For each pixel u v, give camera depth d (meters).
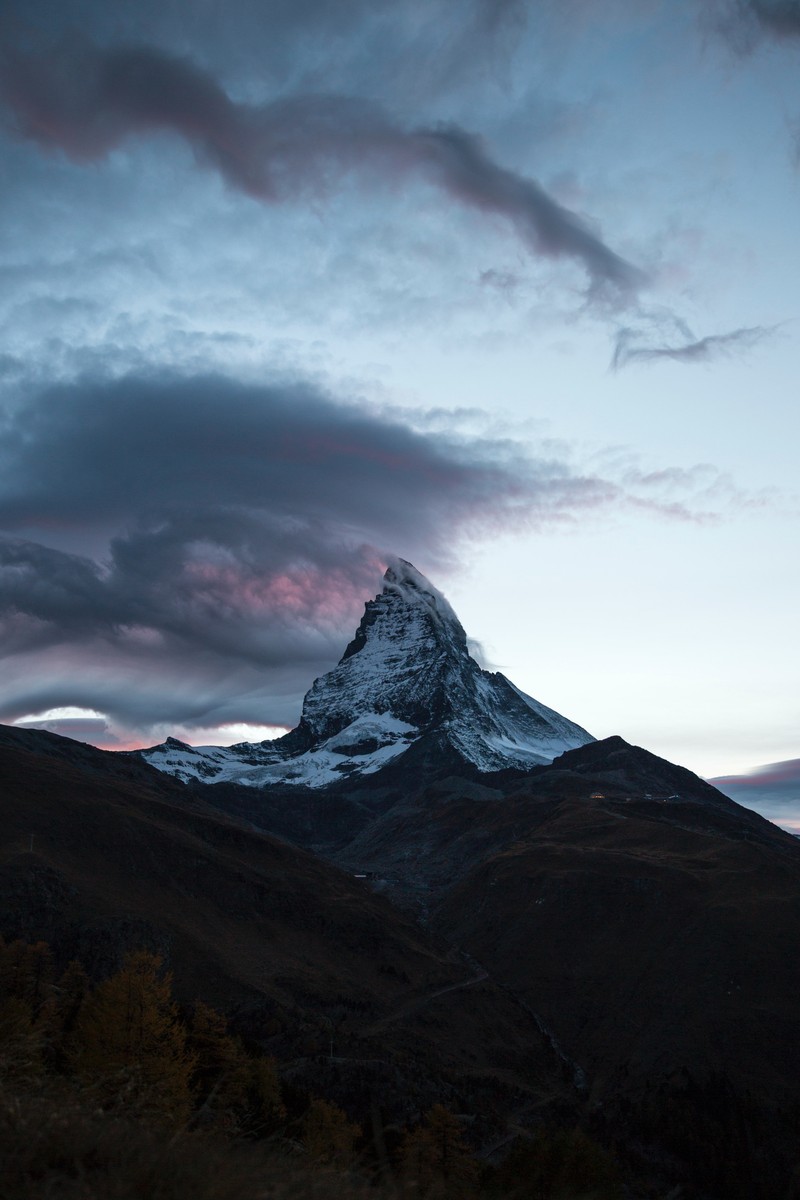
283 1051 104.81
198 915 147.12
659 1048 143.12
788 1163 112.75
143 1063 42.81
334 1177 9.98
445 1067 122.12
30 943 115.31
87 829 154.50
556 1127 112.69
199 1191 8.48
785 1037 141.50
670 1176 106.12
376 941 162.88
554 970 176.62
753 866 199.88
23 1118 9.73
